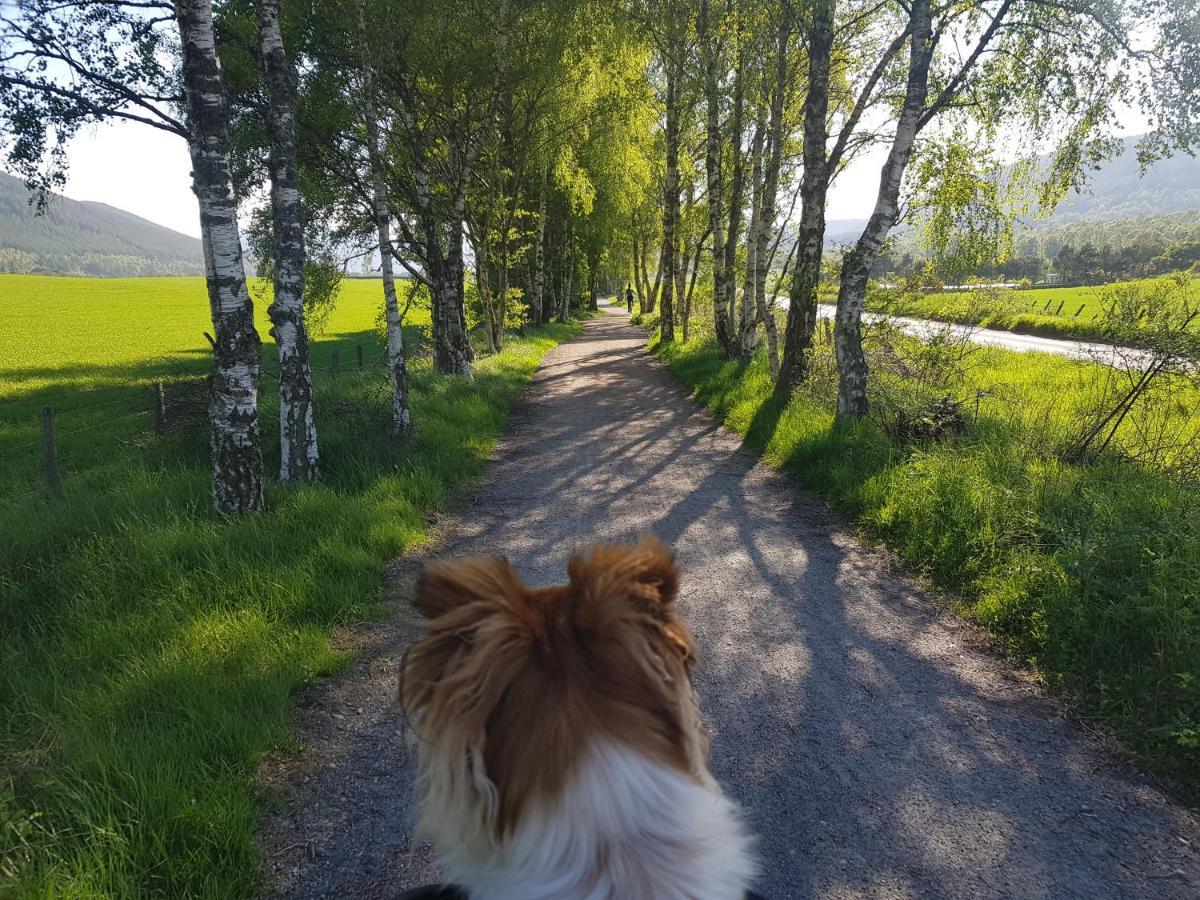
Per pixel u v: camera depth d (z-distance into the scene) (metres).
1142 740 3.86
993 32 9.76
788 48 15.17
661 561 1.14
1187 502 6.50
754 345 19.83
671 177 24.25
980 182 12.09
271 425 10.39
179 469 9.46
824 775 3.70
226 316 6.82
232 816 3.14
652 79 22.78
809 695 4.48
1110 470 7.96
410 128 15.36
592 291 68.00
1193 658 4.13
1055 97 10.42
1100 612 4.74
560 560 6.84
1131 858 3.12
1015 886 2.97
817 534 7.53
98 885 2.73
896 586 6.18
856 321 10.49
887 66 13.06
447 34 13.48
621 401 16.47
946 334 13.62
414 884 2.96
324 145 13.09
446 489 9.27
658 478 9.83
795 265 13.23
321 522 7.00
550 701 0.96
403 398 10.80
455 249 17.20
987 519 6.45
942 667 4.80
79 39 8.62
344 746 3.92
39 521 6.66
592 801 0.93
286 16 11.47
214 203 6.65
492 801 0.94
